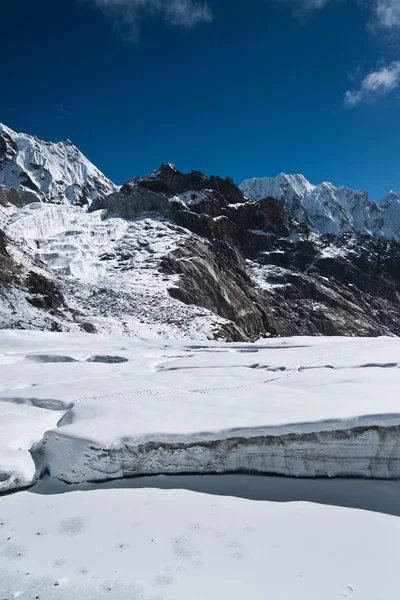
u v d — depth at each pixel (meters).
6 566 3.96
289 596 3.55
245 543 4.18
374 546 4.07
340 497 4.94
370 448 5.32
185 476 5.47
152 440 5.44
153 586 3.69
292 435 5.39
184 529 4.40
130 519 4.58
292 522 4.47
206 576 3.79
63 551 4.13
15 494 5.14
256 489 5.14
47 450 5.55
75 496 5.05
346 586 3.63
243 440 5.45
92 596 3.62
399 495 4.94
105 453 5.33
